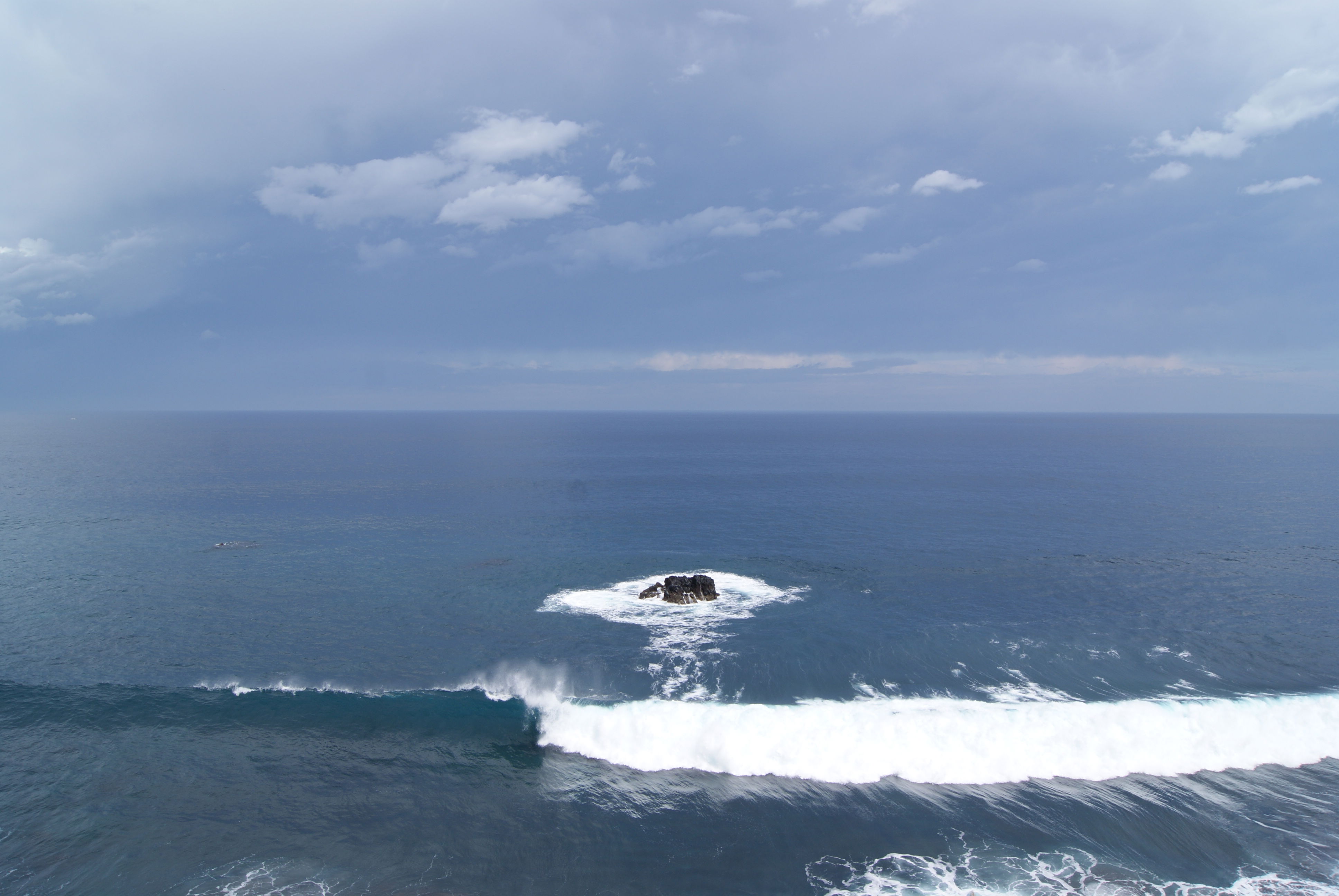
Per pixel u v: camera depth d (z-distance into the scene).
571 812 26.30
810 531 70.44
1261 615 45.38
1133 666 37.38
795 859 23.80
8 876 22.52
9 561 57.34
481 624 43.59
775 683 35.38
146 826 25.08
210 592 49.38
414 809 26.39
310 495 93.25
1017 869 23.36
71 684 35.12
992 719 31.14
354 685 35.53
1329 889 22.53
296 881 22.52
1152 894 22.30
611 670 36.97
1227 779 28.38
